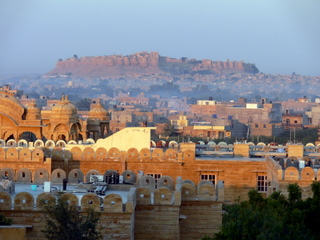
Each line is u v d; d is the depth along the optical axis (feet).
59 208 299.17
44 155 457.68
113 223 309.42
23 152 452.35
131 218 310.45
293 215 320.50
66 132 592.19
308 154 477.36
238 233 299.58
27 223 310.24
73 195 311.27
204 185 344.49
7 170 381.19
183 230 343.05
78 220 301.22
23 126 581.53
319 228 328.90
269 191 414.62
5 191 325.01
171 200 331.57
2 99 582.35
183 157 463.42
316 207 330.54
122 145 499.10
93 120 652.48
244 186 458.91
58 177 379.35
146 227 331.36
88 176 382.63
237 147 482.69
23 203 310.65
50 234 302.45
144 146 498.28
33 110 585.22
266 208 324.60
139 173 386.93
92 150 465.47
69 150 468.75
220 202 343.46
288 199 347.77
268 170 445.78
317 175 393.70
